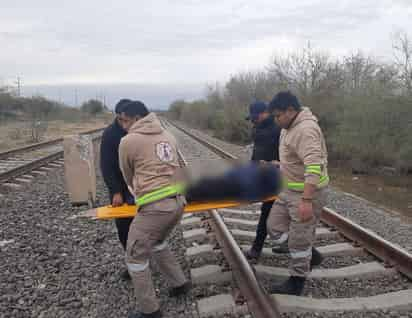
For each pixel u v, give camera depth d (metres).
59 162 13.76
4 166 12.80
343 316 3.46
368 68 20.08
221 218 6.06
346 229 5.49
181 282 3.88
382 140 13.31
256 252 4.69
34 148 18.12
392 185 11.84
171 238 5.58
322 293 3.91
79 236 5.75
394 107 13.13
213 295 3.89
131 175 3.57
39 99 51.53
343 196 9.14
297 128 3.51
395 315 3.49
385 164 14.10
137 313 3.59
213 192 4.00
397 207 9.12
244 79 34.34
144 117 3.57
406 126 12.94
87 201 7.58
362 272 4.23
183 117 54.75
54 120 53.78
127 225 4.30
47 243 5.48
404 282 4.09
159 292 4.05
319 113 16.89
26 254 5.07
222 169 4.11
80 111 71.38
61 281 4.32
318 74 20.64
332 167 15.43
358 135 13.73
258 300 3.50
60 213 7.07
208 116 38.25
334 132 15.73
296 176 3.66
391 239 5.91
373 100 13.80
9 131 30.72
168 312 3.67
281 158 3.81
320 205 3.70
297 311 3.52
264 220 4.55
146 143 3.45
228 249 4.66
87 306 3.81
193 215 6.61
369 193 10.74
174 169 3.58
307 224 3.65
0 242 5.50
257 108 4.45
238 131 25.56
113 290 4.10
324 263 4.64
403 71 13.76
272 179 4.02
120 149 3.46
